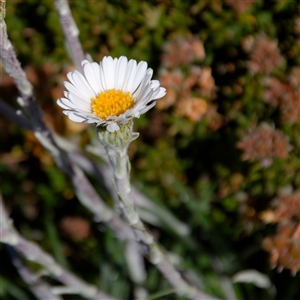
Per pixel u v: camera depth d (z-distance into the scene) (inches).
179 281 13.9
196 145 16.5
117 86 12.0
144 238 12.7
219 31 16.0
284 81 15.2
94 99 11.8
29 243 14.0
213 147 16.4
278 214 14.8
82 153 16.0
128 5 16.4
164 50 15.9
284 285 16.1
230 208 16.2
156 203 16.2
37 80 16.5
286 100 15.1
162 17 16.2
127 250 16.2
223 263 15.8
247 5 15.7
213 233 15.8
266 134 15.0
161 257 13.3
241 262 16.0
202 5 16.1
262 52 15.3
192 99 15.8
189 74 15.8
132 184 16.5
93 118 11.5
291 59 15.7
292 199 14.8
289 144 15.1
